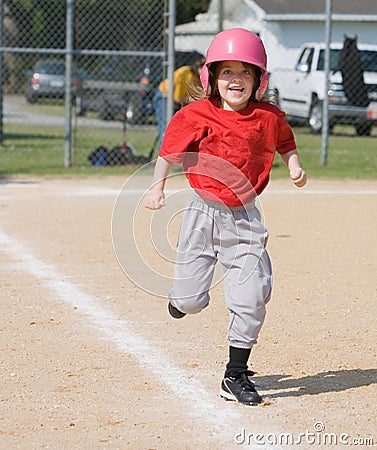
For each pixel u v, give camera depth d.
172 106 36.75
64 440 10.30
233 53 11.28
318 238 23.38
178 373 12.73
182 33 74.50
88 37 64.44
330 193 32.25
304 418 11.09
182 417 11.05
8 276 18.55
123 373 12.70
